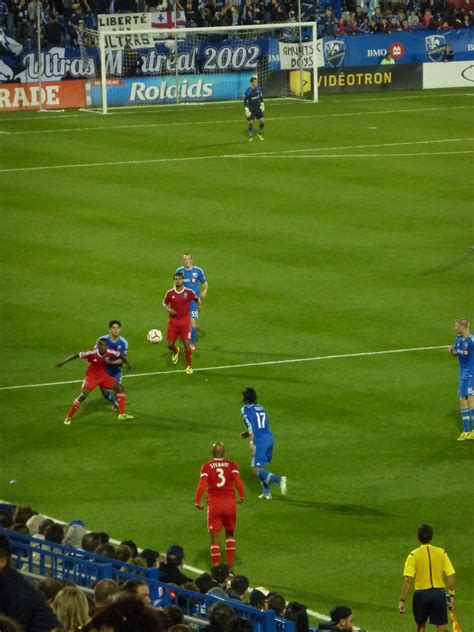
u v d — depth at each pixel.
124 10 143.75
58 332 66.06
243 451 52.25
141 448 52.59
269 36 145.88
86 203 91.94
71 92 137.38
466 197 93.75
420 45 152.12
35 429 54.53
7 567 21.19
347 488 48.47
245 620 24.41
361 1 157.25
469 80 153.00
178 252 79.81
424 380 59.22
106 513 46.69
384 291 72.25
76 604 23.34
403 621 39.00
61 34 139.38
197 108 136.62
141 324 67.44
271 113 132.12
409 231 84.44
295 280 74.19
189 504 47.53
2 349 63.69
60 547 31.83
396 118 128.25
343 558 43.09
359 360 61.88
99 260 78.25
